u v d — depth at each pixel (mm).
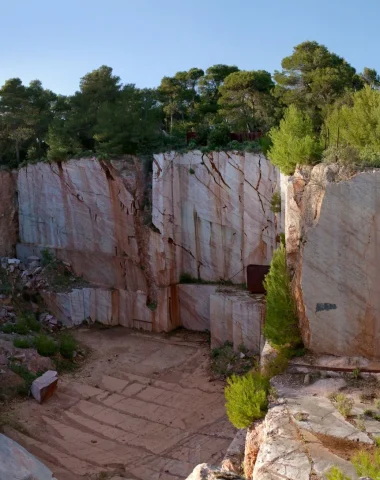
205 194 27641
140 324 29766
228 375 22891
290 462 9602
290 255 15492
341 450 9953
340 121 19953
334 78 30156
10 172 36031
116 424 19469
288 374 13422
